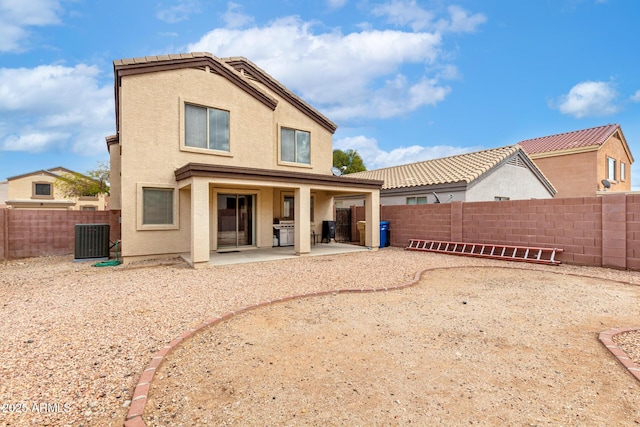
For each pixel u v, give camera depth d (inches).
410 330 188.2
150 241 448.8
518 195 698.8
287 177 464.4
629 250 357.7
